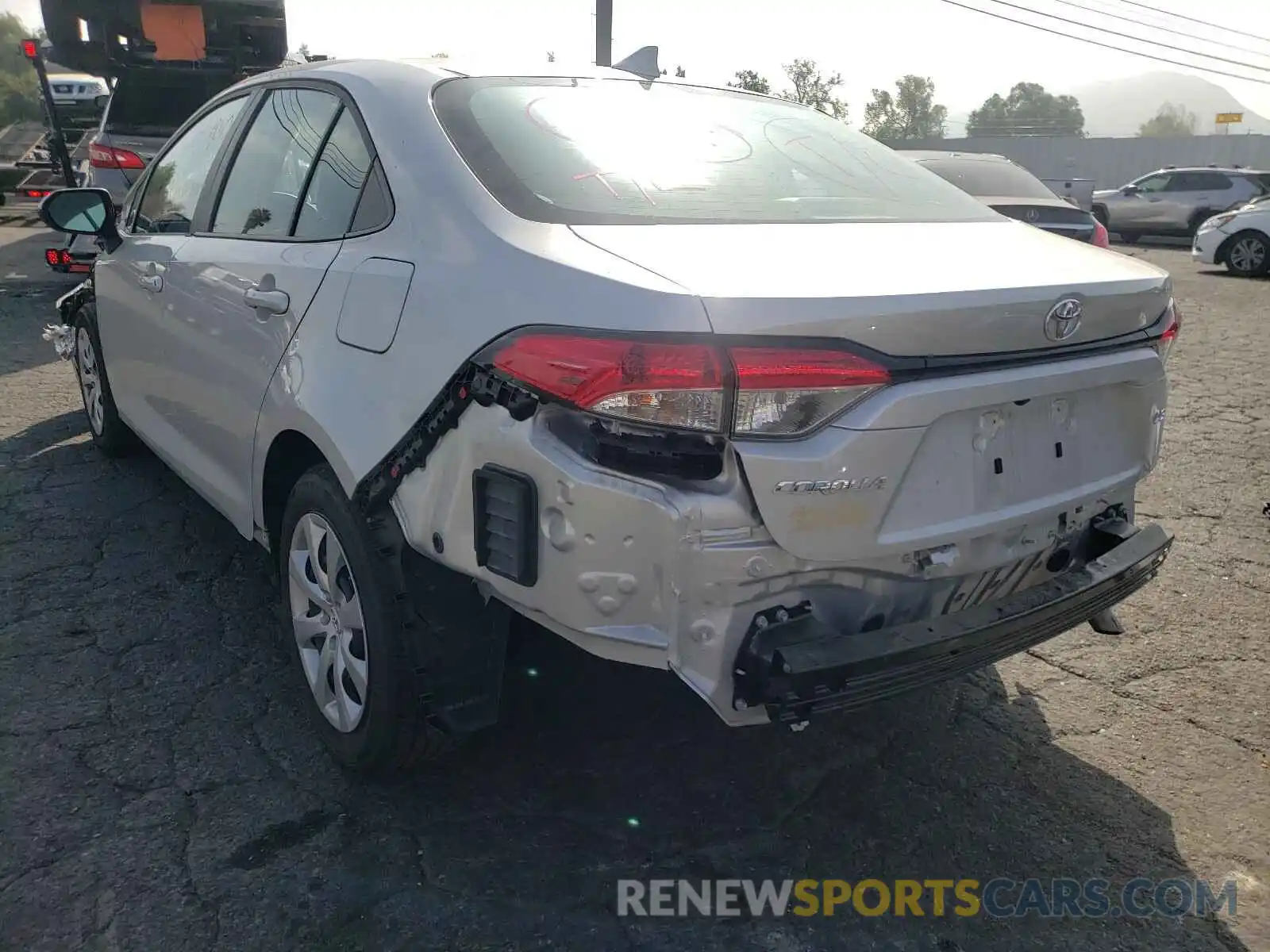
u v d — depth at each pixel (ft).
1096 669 11.07
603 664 9.61
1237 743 9.76
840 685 6.38
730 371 5.99
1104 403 8.09
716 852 8.09
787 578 6.47
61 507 14.44
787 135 9.82
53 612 11.41
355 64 9.68
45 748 8.94
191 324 10.85
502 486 6.56
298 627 9.12
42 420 18.63
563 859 7.92
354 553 7.84
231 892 7.39
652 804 8.61
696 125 9.28
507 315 6.58
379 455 7.45
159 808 8.23
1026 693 10.59
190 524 14.01
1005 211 32.37
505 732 9.48
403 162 8.11
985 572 7.47
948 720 10.05
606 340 6.08
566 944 7.09
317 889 7.46
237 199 10.78
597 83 9.55
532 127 8.36
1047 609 7.46
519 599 6.68
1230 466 18.06
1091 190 77.61
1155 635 11.82
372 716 7.96
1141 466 8.59
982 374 6.89
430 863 7.79
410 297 7.37
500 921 7.26
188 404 11.31
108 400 15.43
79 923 7.04
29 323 26.99
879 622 6.95
